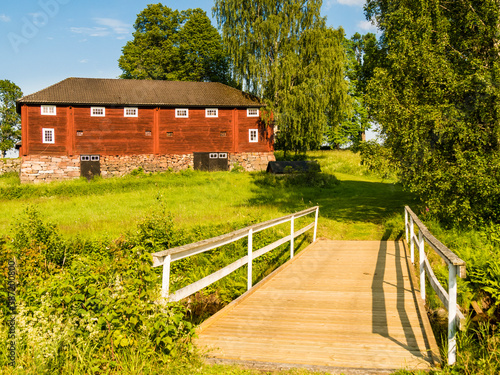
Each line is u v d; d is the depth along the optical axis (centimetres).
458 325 435
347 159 4938
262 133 4422
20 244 1075
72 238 1370
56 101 3875
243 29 4434
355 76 2202
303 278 909
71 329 439
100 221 1908
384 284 840
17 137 7006
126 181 3431
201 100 4309
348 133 6088
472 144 1352
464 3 1426
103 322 441
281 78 4303
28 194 2925
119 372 404
